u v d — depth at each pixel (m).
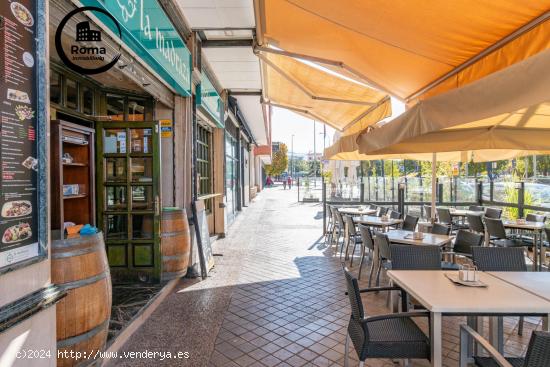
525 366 1.64
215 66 7.61
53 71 3.81
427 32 3.14
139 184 4.89
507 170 10.23
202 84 6.29
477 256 3.66
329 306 4.57
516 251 3.66
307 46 4.91
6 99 1.62
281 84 7.48
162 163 5.69
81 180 4.02
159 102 5.61
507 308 2.35
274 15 4.14
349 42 4.14
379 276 5.71
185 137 5.73
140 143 4.86
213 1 4.77
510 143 4.12
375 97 6.26
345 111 7.69
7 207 1.63
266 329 3.87
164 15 4.16
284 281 5.67
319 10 3.47
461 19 2.79
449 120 2.41
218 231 9.73
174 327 3.88
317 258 7.36
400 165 12.76
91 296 2.67
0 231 1.59
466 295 2.57
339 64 4.97
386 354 2.51
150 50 3.65
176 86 4.96
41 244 1.85
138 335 3.67
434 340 2.35
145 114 5.57
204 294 4.98
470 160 7.39
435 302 2.41
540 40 2.71
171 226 4.99
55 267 2.53
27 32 1.75
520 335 3.78
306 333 3.79
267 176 56.66
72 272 2.58
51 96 3.83
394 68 4.35
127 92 5.14
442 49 3.43
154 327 3.87
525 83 1.76
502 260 3.64
